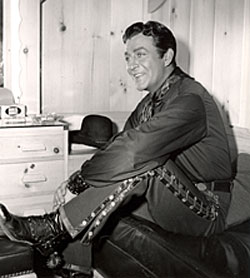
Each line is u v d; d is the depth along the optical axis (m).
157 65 1.74
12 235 1.53
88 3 2.60
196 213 1.57
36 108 2.46
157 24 1.75
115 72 2.72
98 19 2.64
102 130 2.44
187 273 1.37
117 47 2.71
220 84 2.46
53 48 2.54
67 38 2.57
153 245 1.52
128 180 1.54
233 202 1.72
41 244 1.59
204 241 1.50
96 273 1.87
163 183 1.55
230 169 1.76
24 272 1.47
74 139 2.42
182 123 1.56
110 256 1.75
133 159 1.51
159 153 1.54
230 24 2.38
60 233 1.59
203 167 1.69
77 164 2.31
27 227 1.55
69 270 1.87
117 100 2.76
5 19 2.35
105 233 1.76
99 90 2.70
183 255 1.41
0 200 2.12
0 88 2.36
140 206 1.72
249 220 1.68
